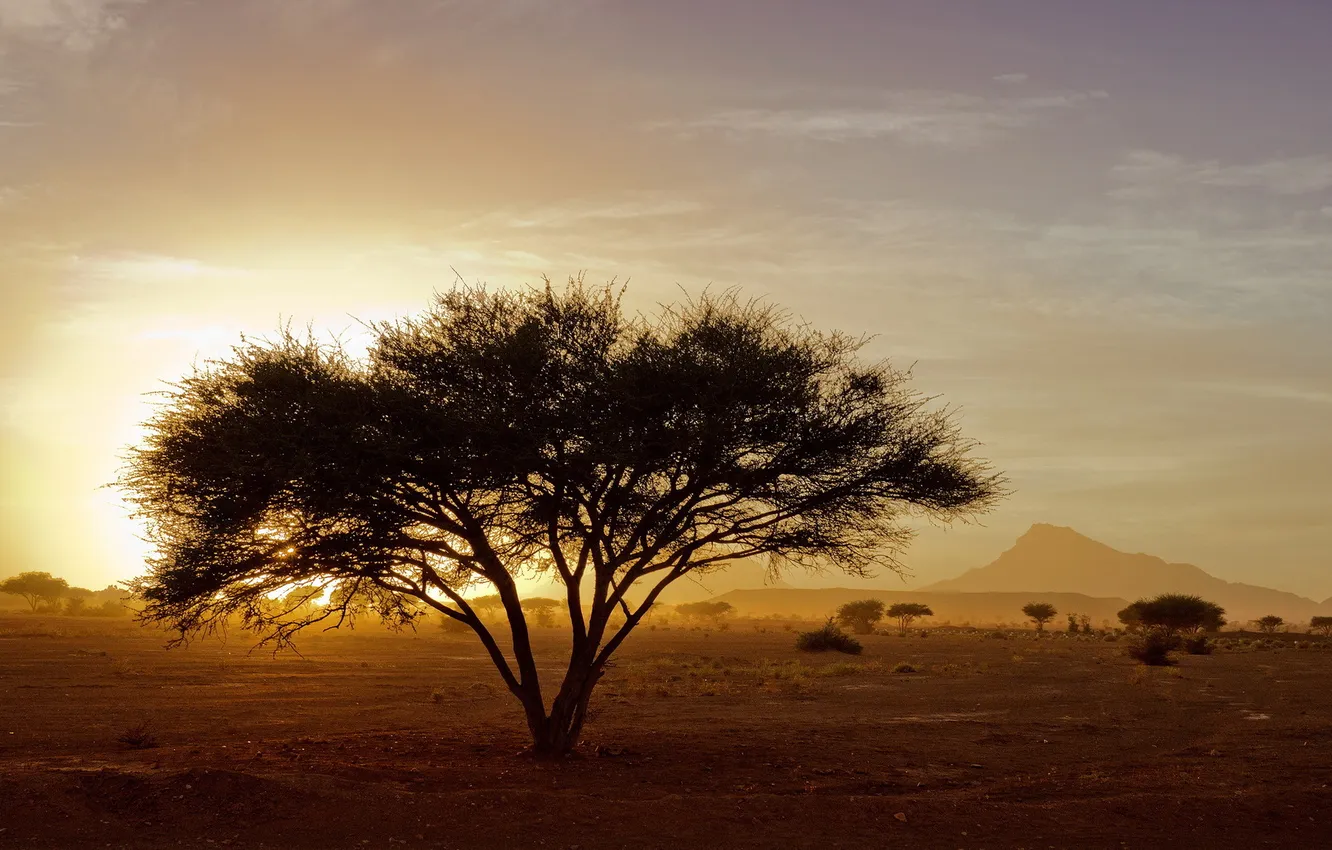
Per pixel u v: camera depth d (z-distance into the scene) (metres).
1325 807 15.55
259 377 17.05
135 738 22.62
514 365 17.19
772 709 34.41
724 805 15.06
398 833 13.34
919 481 18.33
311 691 39.88
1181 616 126.12
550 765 18.86
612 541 19.38
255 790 14.20
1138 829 14.55
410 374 17.77
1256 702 37.75
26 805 13.30
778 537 18.94
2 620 110.62
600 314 18.41
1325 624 176.00
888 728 28.45
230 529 16.95
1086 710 34.56
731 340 17.70
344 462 16.48
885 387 18.50
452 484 17.34
